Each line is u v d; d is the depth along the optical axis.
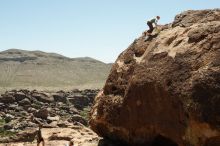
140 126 11.61
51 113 58.16
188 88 9.77
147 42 12.80
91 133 19.11
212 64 9.61
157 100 10.84
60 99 73.38
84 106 74.75
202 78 9.53
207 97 9.30
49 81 122.00
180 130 10.07
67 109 66.38
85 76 139.25
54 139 17.89
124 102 12.15
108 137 13.70
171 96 10.24
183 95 9.84
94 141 16.31
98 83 122.31
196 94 9.49
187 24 11.71
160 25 13.38
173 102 10.22
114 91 13.12
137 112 11.64
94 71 152.38
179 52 10.72
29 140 37.78
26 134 38.25
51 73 137.00
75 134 18.33
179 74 10.30
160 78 10.77
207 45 10.13
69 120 51.12
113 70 13.77
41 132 18.84
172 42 11.41
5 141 37.56
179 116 10.07
